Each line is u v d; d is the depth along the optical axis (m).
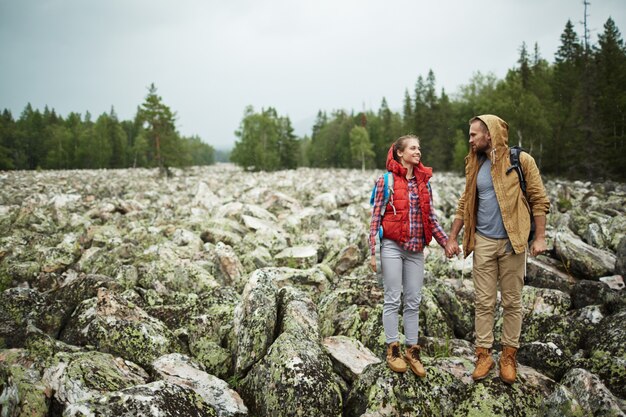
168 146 58.06
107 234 12.56
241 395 4.89
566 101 53.69
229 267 9.22
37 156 106.44
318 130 132.00
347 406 4.60
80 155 101.19
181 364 5.11
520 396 4.19
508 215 4.09
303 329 5.44
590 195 21.92
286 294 5.98
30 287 9.17
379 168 102.06
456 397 4.31
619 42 57.03
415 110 81.88
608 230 10.82
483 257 4.29
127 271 8.51
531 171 4.11
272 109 92.25
